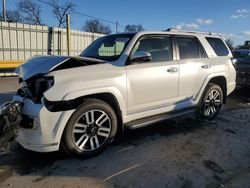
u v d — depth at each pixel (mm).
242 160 3744
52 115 3281
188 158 3770
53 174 3275
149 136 4625
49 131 3283
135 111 4168
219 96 5688
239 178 3250
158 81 4344
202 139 4527
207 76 5250
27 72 3627
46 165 3492
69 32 17719
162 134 4742
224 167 3523
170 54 4680
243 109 6781
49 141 3293
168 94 4582
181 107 4855
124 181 3137
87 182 3105
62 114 3330
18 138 3445
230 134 4805
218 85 5773
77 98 3559
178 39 4887
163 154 3889
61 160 3633
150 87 4246
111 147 4105
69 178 3188
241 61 8867
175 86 4664
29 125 3348
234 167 3529
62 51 17812
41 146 3283
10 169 3377
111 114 3801
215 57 5539
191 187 3045
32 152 3854
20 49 15320
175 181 3158
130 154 3865
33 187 2990
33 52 16031
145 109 4293
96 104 3623
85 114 3561
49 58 3811
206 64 5238
